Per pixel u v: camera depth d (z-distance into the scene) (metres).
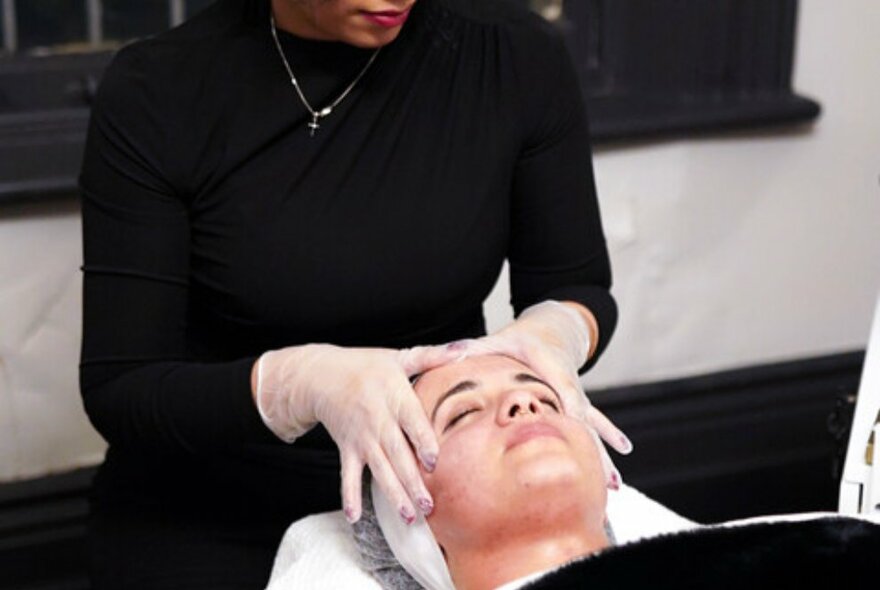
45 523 2.42
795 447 2.82
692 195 2.67
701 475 2.77
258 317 1.73
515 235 1.90
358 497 1.47
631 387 2.73
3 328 2.31
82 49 2.52
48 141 2.37
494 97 1.78
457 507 1.42
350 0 1.56
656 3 2.63
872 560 1.25
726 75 2.66
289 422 1.61
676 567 1.24
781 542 1.27
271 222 1.70
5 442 2.38
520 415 1.44
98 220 1.73
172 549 1.77
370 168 1.72
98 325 1.73
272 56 1.71
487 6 1.82
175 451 1.70
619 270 2.66
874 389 1.66
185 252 1.74
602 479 1.45
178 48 1.72
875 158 2.77
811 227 2.77
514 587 1.32
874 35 2.70
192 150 1.70
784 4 2.61
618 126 2.52
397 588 1.52
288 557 1.63
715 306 2.76
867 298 2.86
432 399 1.49
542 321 1.71
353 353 1.57
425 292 1.75
